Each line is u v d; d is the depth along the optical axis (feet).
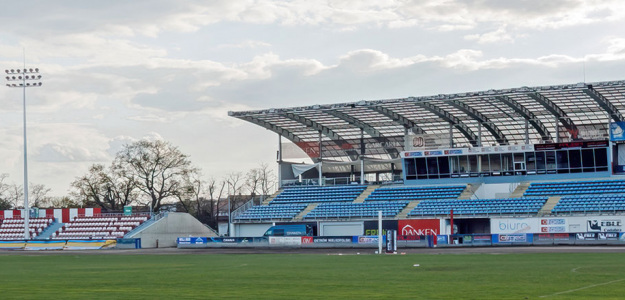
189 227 427.33
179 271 183.42
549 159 387.34
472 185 398.42
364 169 444.55
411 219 374.43
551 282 135.95
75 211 440.86
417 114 392.06
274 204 428.56
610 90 336.08
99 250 364.79
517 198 373.61
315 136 431.02
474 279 144.97
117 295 122.21
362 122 408.05
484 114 383.65
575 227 342.44
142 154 509.76
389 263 204.74
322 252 295.89
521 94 343.05
